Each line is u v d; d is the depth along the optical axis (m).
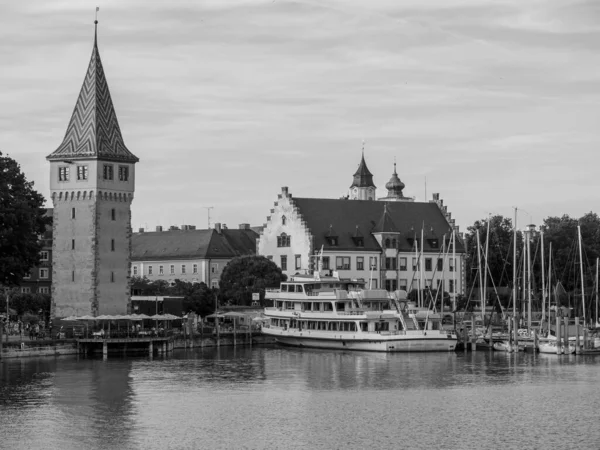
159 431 119.56
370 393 144.00
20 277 186.62
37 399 137.62
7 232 180.88
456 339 196.88
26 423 123.06
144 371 165.00
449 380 156.25
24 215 185.50
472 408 133.38
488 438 117.50
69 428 120.75
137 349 193.75
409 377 159.38
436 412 130.88
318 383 152.88
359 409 132.38
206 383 152.25
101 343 189.25
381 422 125.00
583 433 120.00
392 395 142.62
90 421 124.31
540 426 123.38
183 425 122.62
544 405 135.62
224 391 145.00
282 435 118.38
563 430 121.50
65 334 191.12
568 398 140.50
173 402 136.25
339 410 131.62
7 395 140.38
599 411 131.88
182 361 180.38
